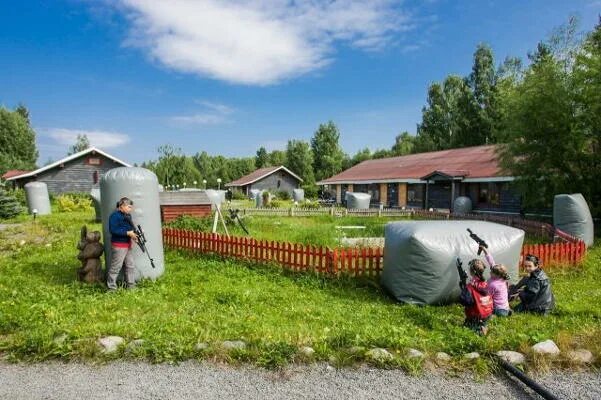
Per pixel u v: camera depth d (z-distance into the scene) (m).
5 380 4.40
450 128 58.22
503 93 21.48
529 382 4.43
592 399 4.24
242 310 6.73
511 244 7.78
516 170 19.62
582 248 11.03
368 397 4.21
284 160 91.00
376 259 9.14
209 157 95.19
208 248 11.35
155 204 8.77
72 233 16.33
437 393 4.33
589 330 5.94
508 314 6.82
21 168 63.03
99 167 40.06
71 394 4.14
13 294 7.30
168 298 7.38
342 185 46.81
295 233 16.08
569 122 17.36
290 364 4.83
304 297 7.83
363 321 6.34
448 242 7.42
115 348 5.02
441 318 6.55
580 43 18.52
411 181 33.16
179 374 4.56
